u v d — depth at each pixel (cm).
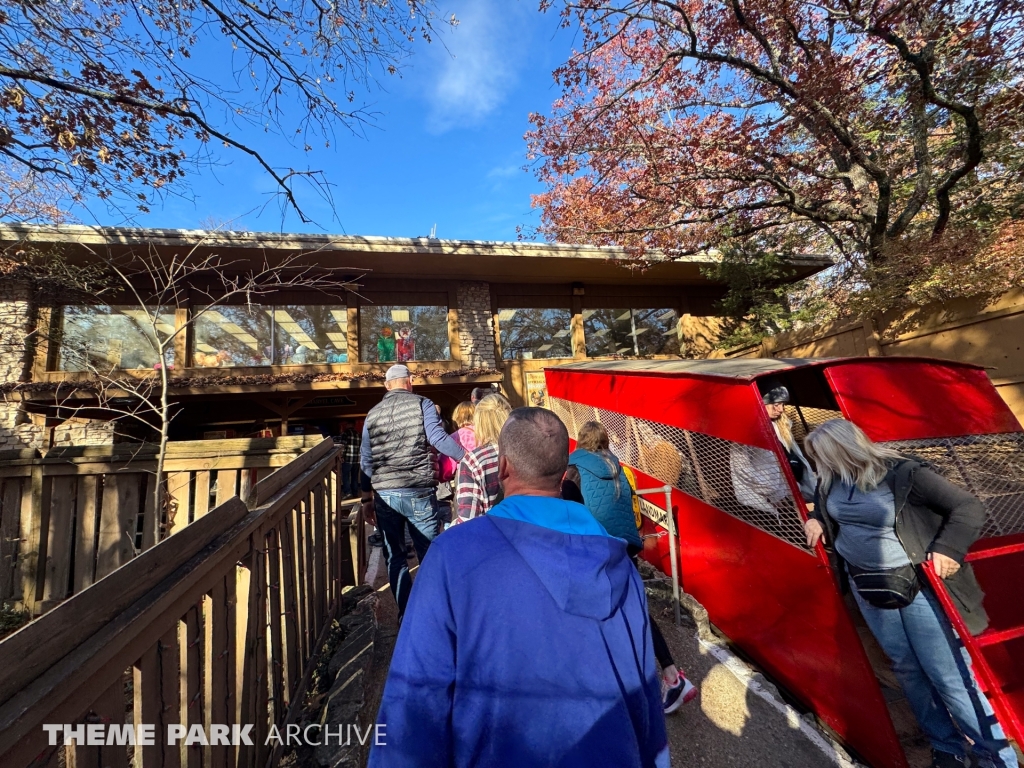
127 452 399
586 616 106
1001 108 583
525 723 96
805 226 1117
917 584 216
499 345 1038
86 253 743
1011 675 217
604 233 945
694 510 347
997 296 497
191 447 391
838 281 1109
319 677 281
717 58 698
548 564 110
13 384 700
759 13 650
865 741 225
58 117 424
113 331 826
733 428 295
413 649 104
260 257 821
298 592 266
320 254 837
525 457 132
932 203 810
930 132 808
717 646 306
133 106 454
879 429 268
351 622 344
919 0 537
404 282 980
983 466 271
